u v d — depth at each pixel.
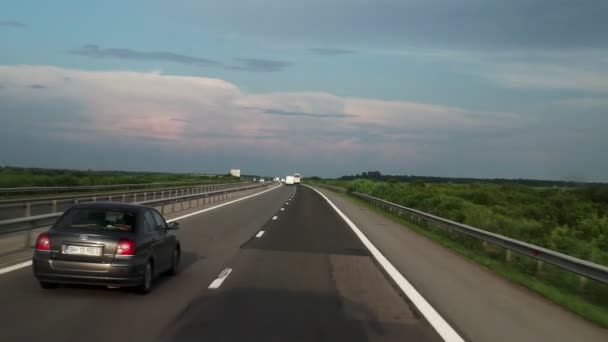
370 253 18.06
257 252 17.16
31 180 50.03
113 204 11.11
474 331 8.61
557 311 10.44
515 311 10.23
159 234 11.59
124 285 9.95
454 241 22.69
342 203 52.09
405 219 33.69
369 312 9.66
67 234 9.89
